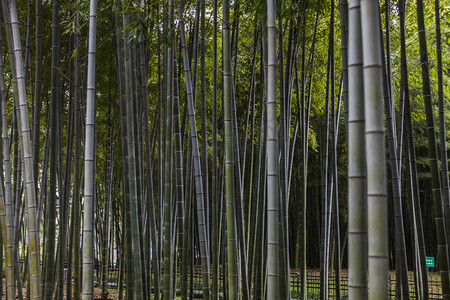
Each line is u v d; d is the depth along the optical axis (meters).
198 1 5.34
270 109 2.84
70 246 6.14
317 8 5.38
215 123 5.21
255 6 3.95
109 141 8.01
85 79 6.72
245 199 8.84
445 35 7.18
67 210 6.29
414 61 9.18
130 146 4.87
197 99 7.93
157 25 5.02
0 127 5.65
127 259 5.23
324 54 7.91
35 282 4.07
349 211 2.09
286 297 4.08
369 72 1.92
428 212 13.97
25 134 4.14
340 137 12.59
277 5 4.03
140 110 6.54
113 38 6.49
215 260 5.23
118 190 10.58
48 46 6.84
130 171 4.85
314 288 10.00
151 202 5.70
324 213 5.83
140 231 5.56
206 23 7.23
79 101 5.00
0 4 5.23
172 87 5.07
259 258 5.27
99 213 12.15
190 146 5.79
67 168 6.13
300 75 7.32
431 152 4.19
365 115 1.94
